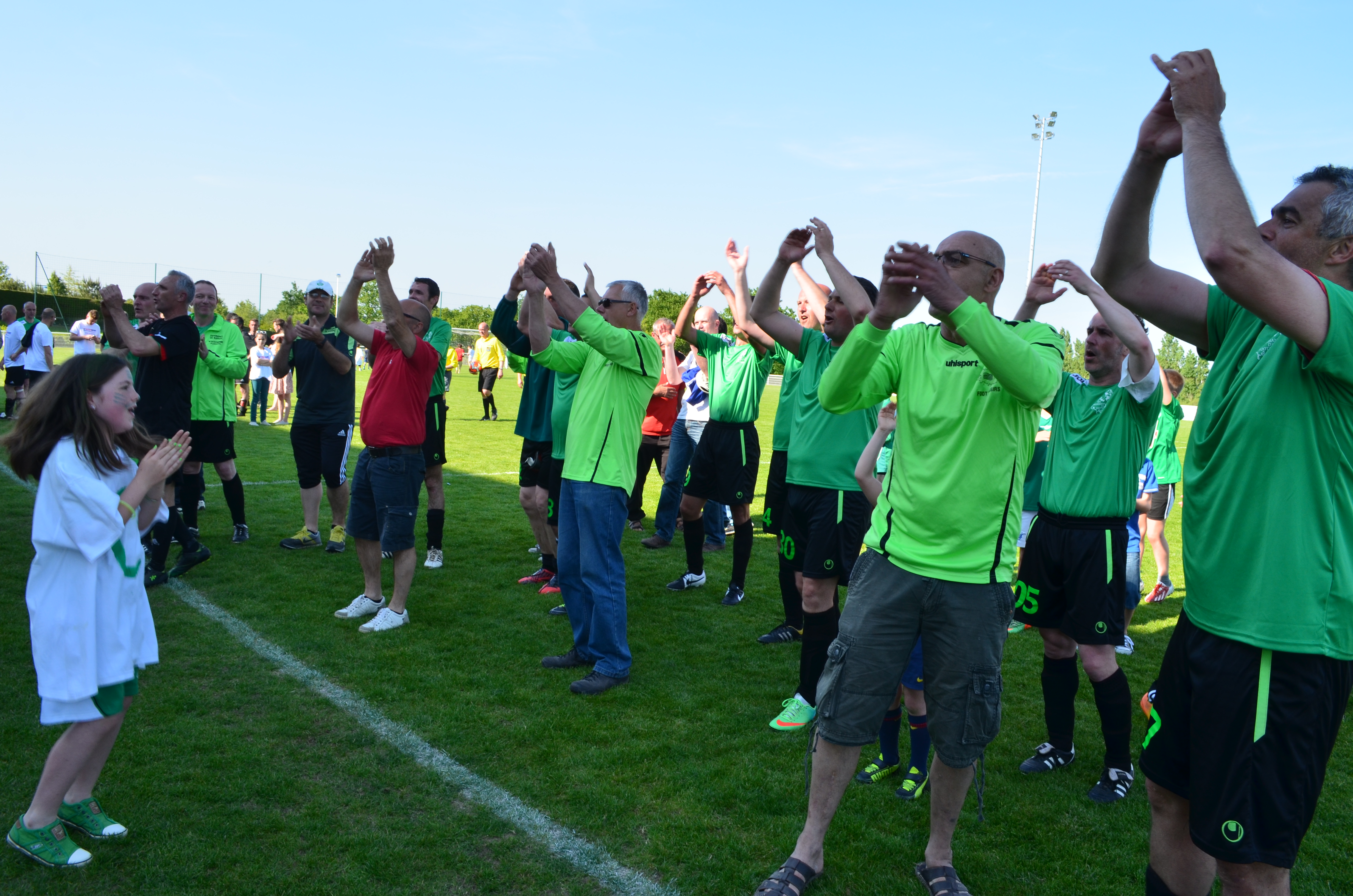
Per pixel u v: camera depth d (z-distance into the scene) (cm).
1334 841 307
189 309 730
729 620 550
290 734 357
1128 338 325
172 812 293
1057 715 362
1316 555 171
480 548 711
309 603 536
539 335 428
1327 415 168
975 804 330
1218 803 179
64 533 254
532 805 309
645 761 347
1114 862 291
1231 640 178
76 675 256
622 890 262
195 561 585
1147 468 516
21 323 1366
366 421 490
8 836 268
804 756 357
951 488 248
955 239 264
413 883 261
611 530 426
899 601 254
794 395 516
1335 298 155
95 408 264
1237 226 149
